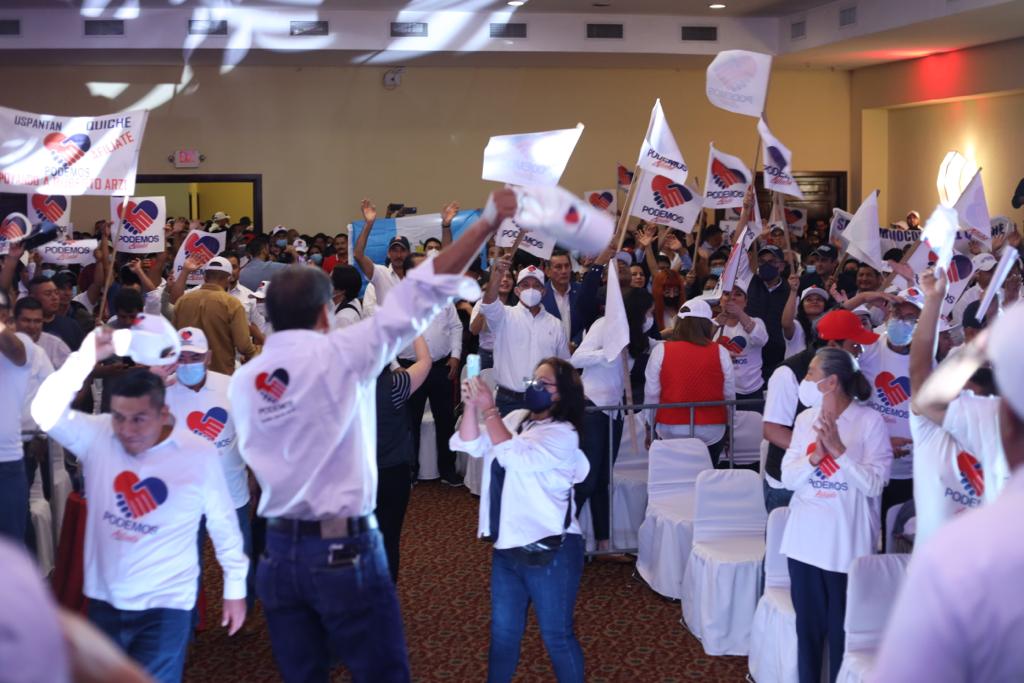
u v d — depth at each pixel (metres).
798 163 18.41
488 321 6.97
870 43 14.87
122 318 5.75
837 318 4.92
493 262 6.86
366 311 8.26
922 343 3.60
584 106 17.89
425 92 17.67
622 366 6.59
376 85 17.59
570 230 2.17
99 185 6.68
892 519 4.79
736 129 18.16
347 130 17.59
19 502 4.71
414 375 5.04
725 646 5.12
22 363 4.65
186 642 3.67
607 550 6.41
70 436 3.56
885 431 4.25
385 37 15.09
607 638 5.34
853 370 4.23
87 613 3.63
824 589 4.30
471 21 15.19
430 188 17.81
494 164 6.91
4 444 4.64
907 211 17.84
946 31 13.84
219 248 8.62
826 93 18.38
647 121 18.00
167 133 17.30
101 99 17.09
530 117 17.83
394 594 2.85
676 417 6.38
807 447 4.27
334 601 2.74
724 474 5.50
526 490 4.07
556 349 6.92
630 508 6.53
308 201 17.62
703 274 10.96
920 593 1.28
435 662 5.06
